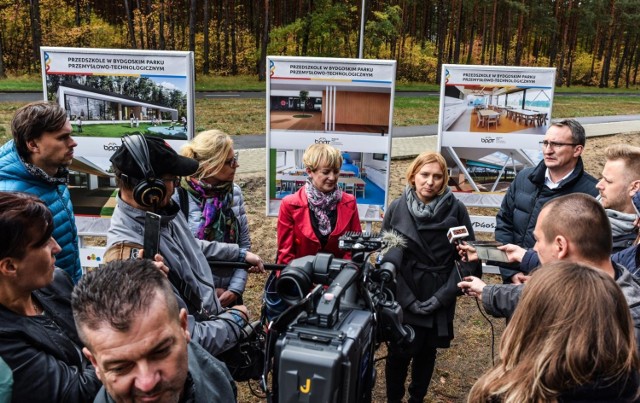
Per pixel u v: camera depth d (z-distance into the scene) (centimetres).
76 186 484
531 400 128
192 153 271
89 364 166
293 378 127
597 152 1421
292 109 500
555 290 132
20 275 146
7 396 124
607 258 189
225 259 236
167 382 111
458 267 292
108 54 457
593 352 122
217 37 4094
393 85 486
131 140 175
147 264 119
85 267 500
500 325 468
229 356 183
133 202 183
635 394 128
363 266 167
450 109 514
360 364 141
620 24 4816
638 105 3150
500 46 4994
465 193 531
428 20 5044
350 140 502
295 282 161
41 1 3559
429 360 321
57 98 464
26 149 246
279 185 517
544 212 201
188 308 186
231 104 2267
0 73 3030
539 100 503
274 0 4175
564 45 4734
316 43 3906
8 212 143
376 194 513
